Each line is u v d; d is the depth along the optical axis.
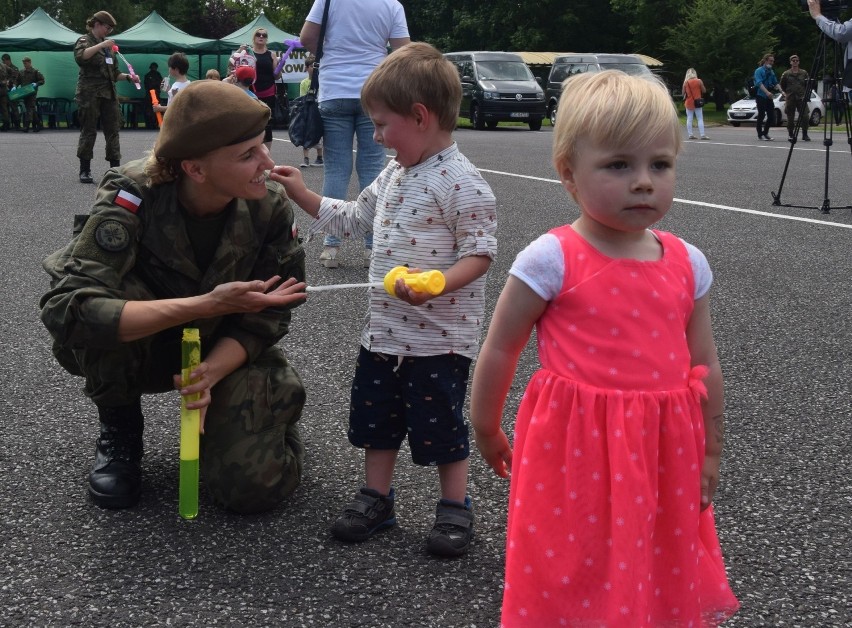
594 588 1.94
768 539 2.71
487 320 5.10
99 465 2.88
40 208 8.95
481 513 2.86
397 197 2.66
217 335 2.89
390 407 2.69
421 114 2.57
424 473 3.12
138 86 11.27
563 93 2.02
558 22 45.88
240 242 2.78
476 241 2.57
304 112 5.93
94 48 10.83
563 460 1.96
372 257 2.73
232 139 2.55
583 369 1.94
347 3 5.89
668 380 1.96
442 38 48.31
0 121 25.86
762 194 10.09
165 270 2.76
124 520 2.76
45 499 2.88
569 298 1.96
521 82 25.52
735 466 3.20
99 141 19.77
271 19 63.75
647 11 44.81
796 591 2.44
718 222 8.19
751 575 2.51
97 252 2.66
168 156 2.58
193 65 29.22
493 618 2.30
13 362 4.22
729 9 42.72
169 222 2.71
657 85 1.94
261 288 2.56
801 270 6.30
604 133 1.87
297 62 27.20
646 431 1.93
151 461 3.19
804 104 9.01
